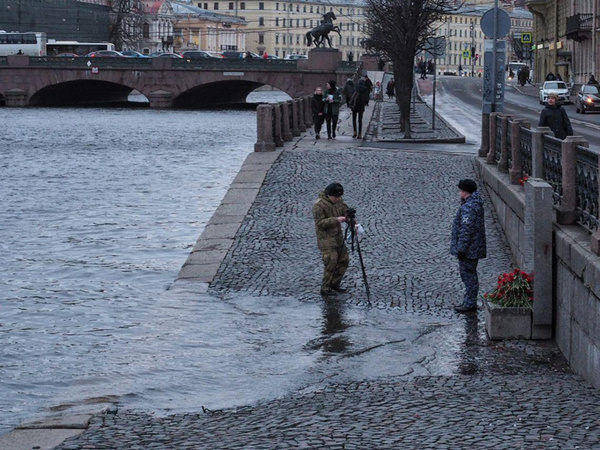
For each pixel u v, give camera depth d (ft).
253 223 75.46
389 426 32.96
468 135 152.66
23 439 33.37
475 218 52.11
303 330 49.57
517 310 46.37
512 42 570.46
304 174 96.84
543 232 45.44
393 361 43.80
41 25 526.57
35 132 230.07
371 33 282.77
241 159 154.10
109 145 187.73
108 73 395.14
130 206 103.19
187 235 85.87
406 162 105.50
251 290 57.47
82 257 75.92
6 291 63.46
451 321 50.72
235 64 382.01
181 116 319.88
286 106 130.62
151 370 43.83
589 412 34.06
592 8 305.73
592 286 38.27
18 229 89.66
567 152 46.19
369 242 68.39
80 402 39.60
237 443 31.63
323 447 30.71
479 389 38.17
